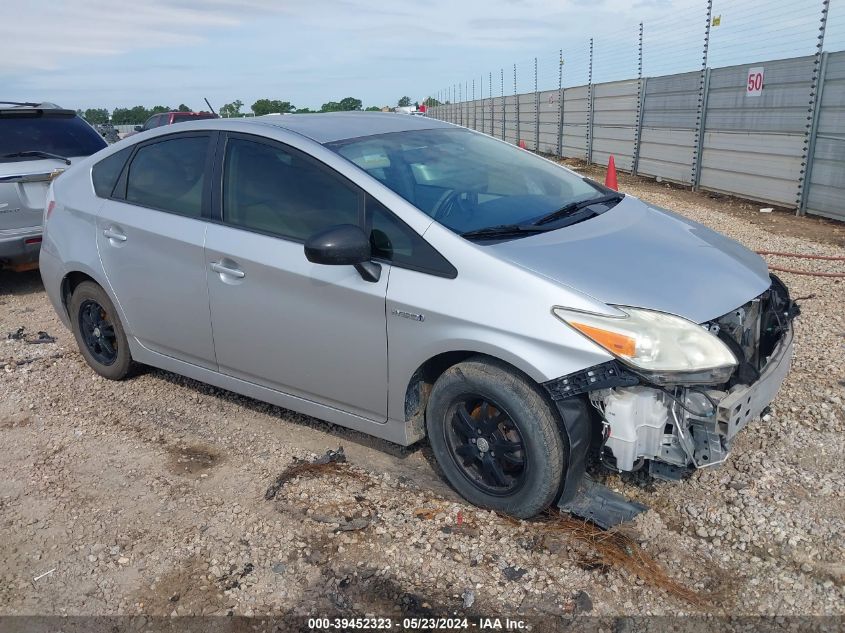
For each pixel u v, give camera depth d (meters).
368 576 2.92
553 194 3.94
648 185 15.56
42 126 7.72
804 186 10.63
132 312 4.50
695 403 2.84
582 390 2.82
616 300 2.88
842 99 9.78
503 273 3.00
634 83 17.33
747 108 12.12
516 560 2.96
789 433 3.82
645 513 3.22
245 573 2.98
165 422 4.38
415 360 3.22
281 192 3.70
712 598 2.72
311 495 3.50
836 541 2.98
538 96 26.78
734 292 3.09
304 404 3.85
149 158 4.39
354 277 3.36
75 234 4.73
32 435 4.29
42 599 2.91
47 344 5.86
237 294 3.81
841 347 4.98
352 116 4.35
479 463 3.27
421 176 3.67
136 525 3.35
